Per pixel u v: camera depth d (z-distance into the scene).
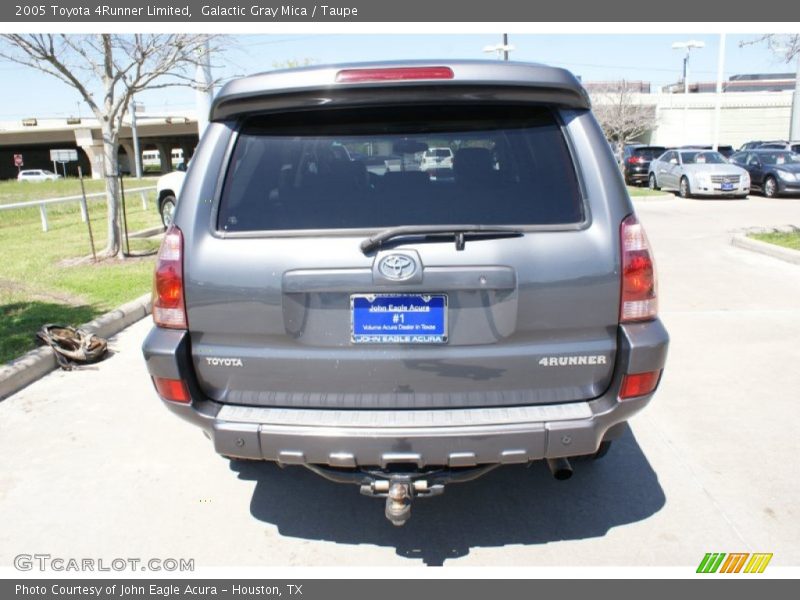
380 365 2.61
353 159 2.68
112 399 4.77
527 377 2.63
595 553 3.00
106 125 9.70
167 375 2.69
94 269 9.07
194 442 4.11
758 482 3.53
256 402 2.73
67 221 15.40
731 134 49.97
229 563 2.99
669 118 49.59
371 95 2.58
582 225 2.59
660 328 2.65
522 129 2.68
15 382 4.92
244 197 2.68
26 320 6.27
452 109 2.67
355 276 2.53
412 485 2.67
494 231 2.53
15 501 3.47
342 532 3.20
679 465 3.72
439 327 2.58
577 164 2.63
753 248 10.11
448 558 2.99
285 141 2.71
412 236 2.53
